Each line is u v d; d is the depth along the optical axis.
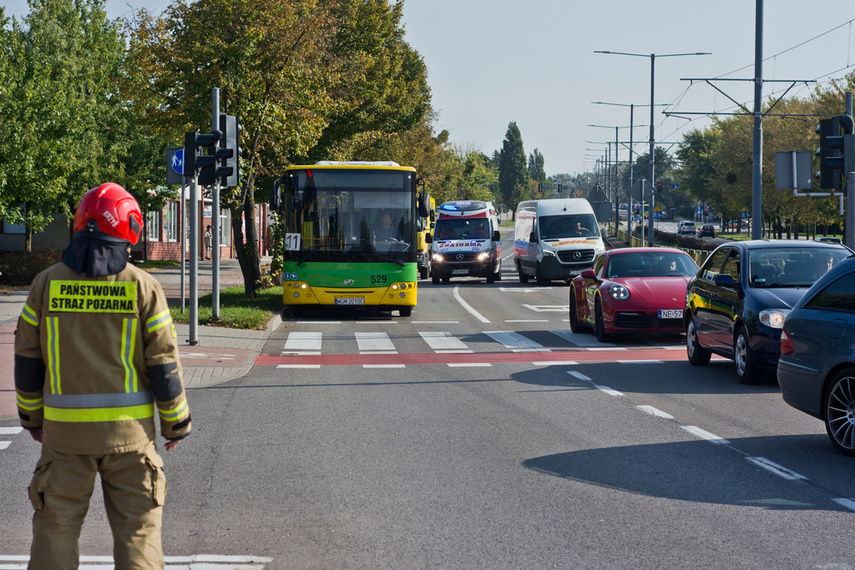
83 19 37.72
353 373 13.34
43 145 27.83
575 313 19.02
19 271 27.89
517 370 13.58
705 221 173.88
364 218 22.25
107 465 4.03
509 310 25.27
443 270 39.16
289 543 5.54
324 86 27.55
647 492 6.71
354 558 5.26
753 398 10.95
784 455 7.94
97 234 4.03
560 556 5.27
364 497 6.60
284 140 25.16
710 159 111.38
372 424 9.42
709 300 13.30
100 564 5.16
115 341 4.01
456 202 41.25
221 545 5.50
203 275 38.31
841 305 8.27
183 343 15.98
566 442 8.49
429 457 7.89
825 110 59.34
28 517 6.12
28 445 8.37
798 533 5.70
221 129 15.84
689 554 5.29
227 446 8.37
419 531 5.77
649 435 8.80
